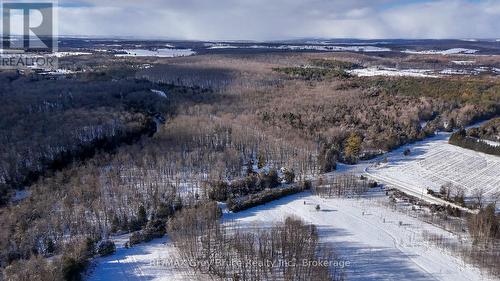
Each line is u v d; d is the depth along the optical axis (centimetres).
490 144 16275
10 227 9638
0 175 12194
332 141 15700
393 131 16900
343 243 9812
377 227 10581
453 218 10969
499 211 11344
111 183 12094
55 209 10650
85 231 10000
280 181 13088
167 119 18425
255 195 12100
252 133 16038
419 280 8500
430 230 10400
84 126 15688
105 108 18538
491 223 9669
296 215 11106
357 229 10488
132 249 9612
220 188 12056
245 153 14950
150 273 8644
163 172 13212
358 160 14988
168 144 15050
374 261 9106
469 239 9900
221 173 13162
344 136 16162
